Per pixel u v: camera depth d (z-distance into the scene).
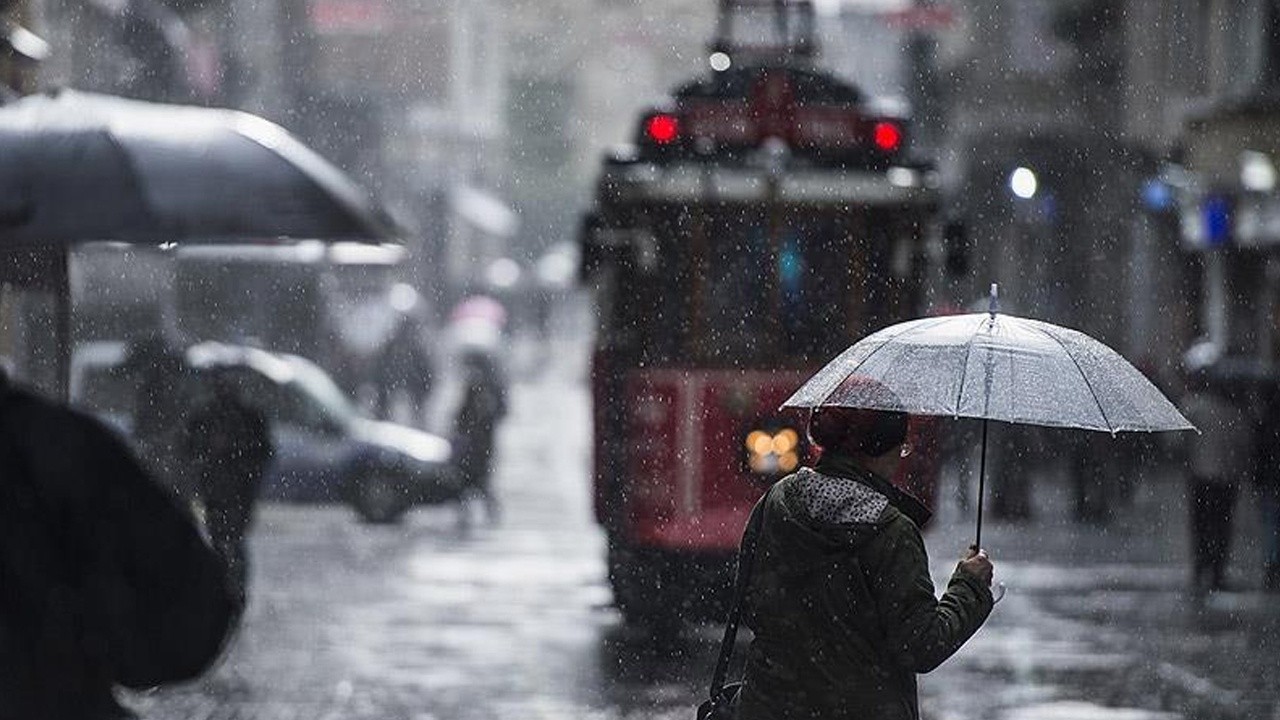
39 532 11.24
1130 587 44.53
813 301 37.09
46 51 36.34
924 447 36.50
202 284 79.88
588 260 37.22
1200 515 44.09
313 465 61.28
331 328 96.12
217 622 11.27
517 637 37.28
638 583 37.88
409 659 34.62
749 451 37.09
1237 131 77.88
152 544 11.21
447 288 167.00
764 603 14.48
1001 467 61.75
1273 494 44.38
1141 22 92.81
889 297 37.09
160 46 88.12
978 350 15.02
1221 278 81.06
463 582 45.97
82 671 11.30
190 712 29.44
